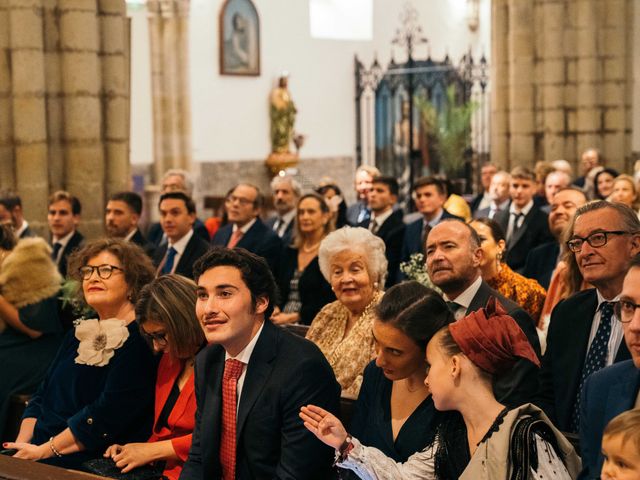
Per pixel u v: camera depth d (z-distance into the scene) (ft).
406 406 11.00
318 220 23.13
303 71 65.57
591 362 12.50
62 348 15.66
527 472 9.06
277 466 11.71
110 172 31.07
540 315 17.43
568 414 12.60
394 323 10.60
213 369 12.28
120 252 15.03
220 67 59.98
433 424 10.46
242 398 11.83
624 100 48.32
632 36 49.01
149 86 57.00
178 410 13.78
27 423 15.61
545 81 46.26
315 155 66.85
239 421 11.77
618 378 9.77
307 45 65.62
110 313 15.03
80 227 30.25
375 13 70.08
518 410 9.38
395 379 10.84
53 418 15.03
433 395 9.73
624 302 9.12
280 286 23.50
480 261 13.58
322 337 16.05
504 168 47.88
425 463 10.16
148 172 57.16
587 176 42.22
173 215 24.43
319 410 10.28
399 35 71.82
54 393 15.21
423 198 26.84
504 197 33.99
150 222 56.49
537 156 47.01
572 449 9.41
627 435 8.07
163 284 13.80
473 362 9.57
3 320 19.48
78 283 16.12
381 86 69.15
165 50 56.80
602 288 12.39
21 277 19.16
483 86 68.49
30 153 29.40
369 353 14.75
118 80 30.96
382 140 69.62
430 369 9.75
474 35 75.77
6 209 26.30
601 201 12.66
